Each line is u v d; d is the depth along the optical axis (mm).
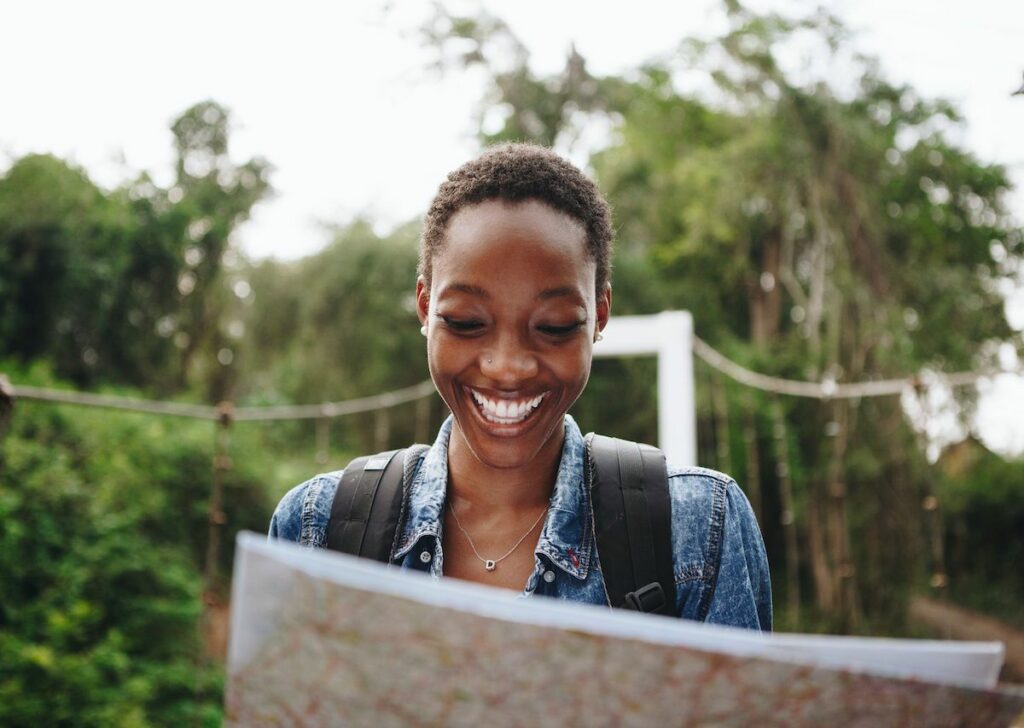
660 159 12422
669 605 910
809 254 11125
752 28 10742
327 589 538
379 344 12625
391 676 548
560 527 930
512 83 13023
